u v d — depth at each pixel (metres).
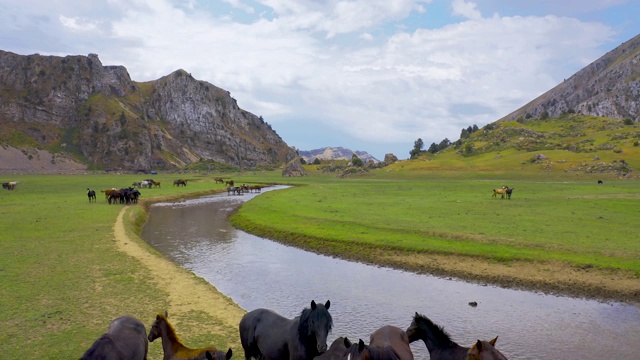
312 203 59.00
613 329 17.08
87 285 20.03
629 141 171.62
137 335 10.45
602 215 43.66
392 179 144.00
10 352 12.90
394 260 27.98
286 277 24.67
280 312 18.73
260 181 135.62
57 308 16.88
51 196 69.31
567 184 98.62
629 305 19.80
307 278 24.48
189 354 9.96
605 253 26.33
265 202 60.88
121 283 20.47
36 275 21.55
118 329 10.24
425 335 11.05
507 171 146.62
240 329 11.80
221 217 51.47
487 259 26.41
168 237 37.78
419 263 27.08
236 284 23.19
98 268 23.14
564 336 16.36
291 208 52.81
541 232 33.72
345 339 8.95
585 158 149.50
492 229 35.28
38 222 38.84
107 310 16.80
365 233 34.62
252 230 40.62
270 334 10.82
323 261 28.83
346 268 26.91
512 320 18.05
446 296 21.28
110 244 29.59
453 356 10.38
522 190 81.06
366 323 17.55
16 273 21.80
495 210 49.00
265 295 21.23
